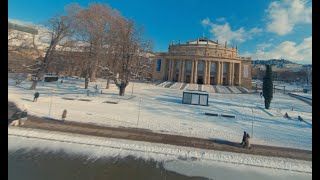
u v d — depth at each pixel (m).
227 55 93.62
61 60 58.16
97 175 13.95
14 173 13.32
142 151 17.47
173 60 96.00
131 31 47.53
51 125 21.56
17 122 20.73
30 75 57.12
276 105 48.91
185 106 40.31
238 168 15.75
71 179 13.29
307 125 29.95
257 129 26.17
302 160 17.12
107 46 52.16
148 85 82.75
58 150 16.80
